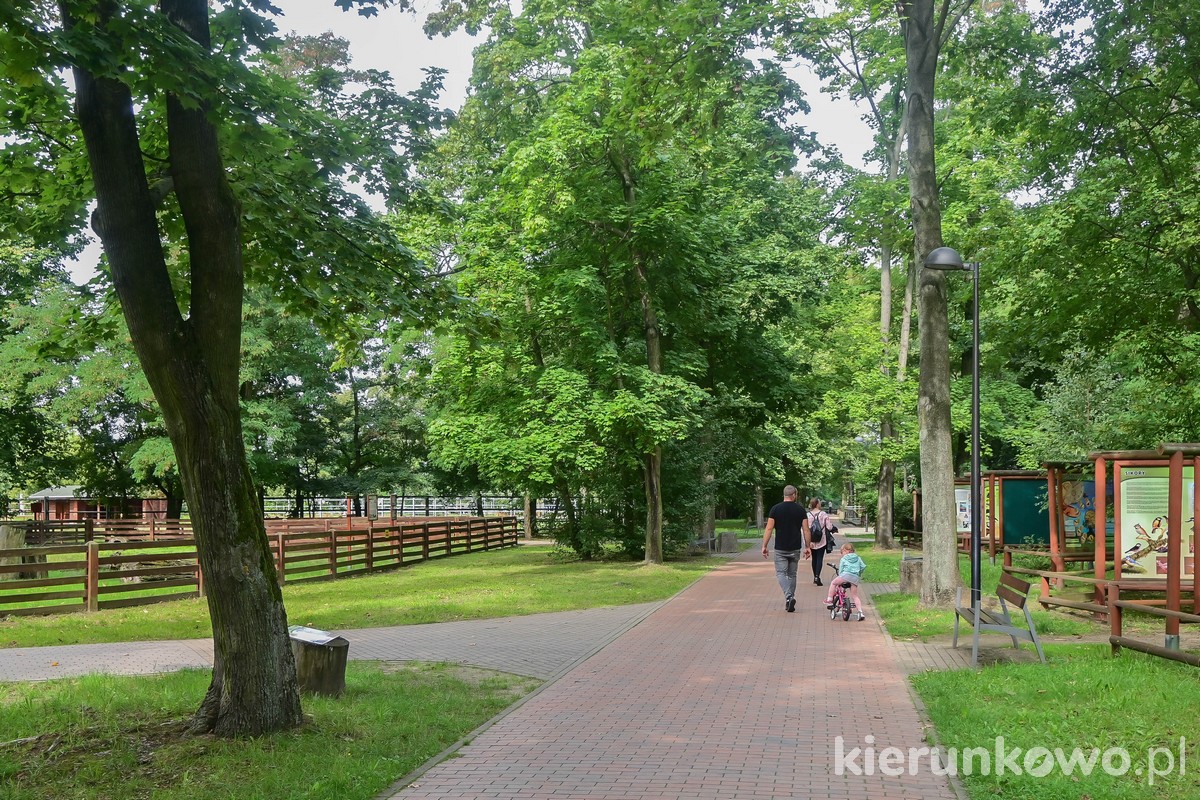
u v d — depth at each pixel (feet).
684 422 84.69
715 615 52.54
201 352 24.70
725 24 51.78
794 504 53.88
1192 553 42.45
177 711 27.22
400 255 34.45
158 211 32.71
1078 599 49.29
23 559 82.43
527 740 25.36
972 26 68.03
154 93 22.65
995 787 20.29
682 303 91.66
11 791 20.39
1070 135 66.39
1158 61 62.90
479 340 37.81
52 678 35.27
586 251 88.28
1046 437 81.87
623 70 77.92
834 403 108.47
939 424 52.29
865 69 90.79
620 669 36.04
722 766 22.52
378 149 34.76
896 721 26.84
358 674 34.73
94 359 127.75
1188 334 71.31
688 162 89.76
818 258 110.11
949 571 51.37
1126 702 26.48
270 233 31.30
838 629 46.14
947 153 100.89
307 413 160.86
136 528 126.82
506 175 81.97
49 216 32.42
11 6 19.76
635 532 99.30
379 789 21.06
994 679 30.76
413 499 182.60
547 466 81.10
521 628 48.49
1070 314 69.15
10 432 133.39
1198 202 58.08
